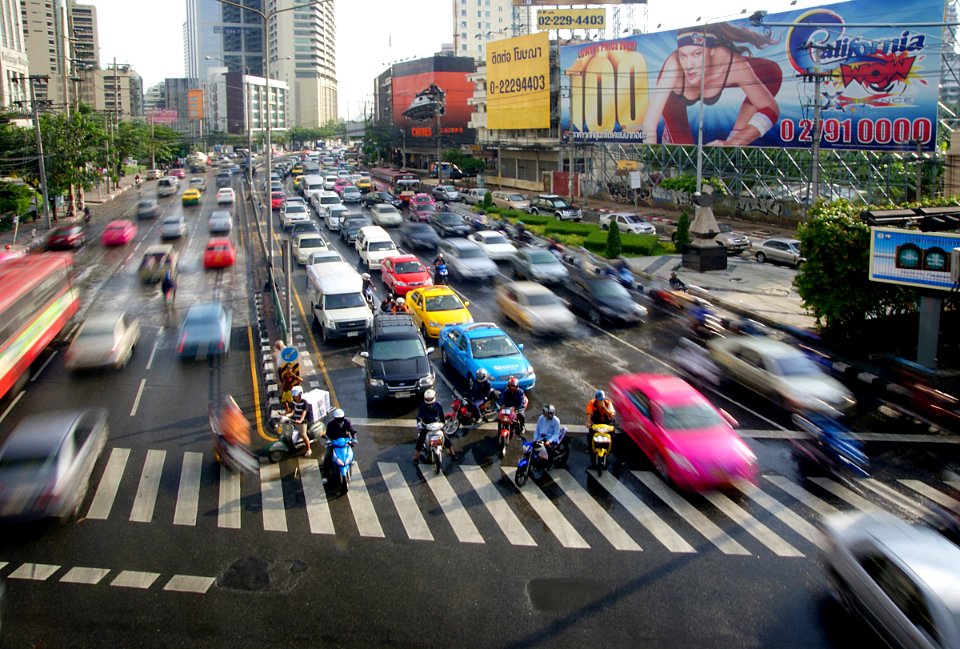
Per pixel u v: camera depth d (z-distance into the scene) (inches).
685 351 838.5
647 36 2135.8
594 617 392.5
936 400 687.1
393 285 1168.8
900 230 749.9
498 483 557.3
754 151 2030.0
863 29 1533.0
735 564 443.8
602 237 1653.5
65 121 2299.5
